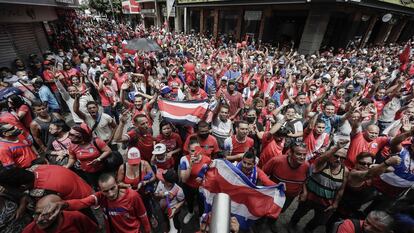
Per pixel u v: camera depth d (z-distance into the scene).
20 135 3.49
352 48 18.64
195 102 4.79
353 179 2.90
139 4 43.66
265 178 3.02
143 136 3.91
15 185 2.29
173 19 35.50
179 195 3.16
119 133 3.83
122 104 5.90
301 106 5.81
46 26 14.31
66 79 7.27
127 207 2.47
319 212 3.22
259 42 18.72
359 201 3.03
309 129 4.28
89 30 26.23
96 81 7.32
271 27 19.39
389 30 22.97
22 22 10.32
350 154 3.96
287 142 3.93
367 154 2.91
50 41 14.25
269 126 4.74
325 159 2.94
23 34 11.01
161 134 3.94
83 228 2.29
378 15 19.70
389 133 4.68
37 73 7.83
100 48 14.44
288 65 11.41
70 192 2.55
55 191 2.43
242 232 3.45
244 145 3.91
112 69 8.74
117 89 6.94
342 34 17.81
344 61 12.76
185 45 17.72
